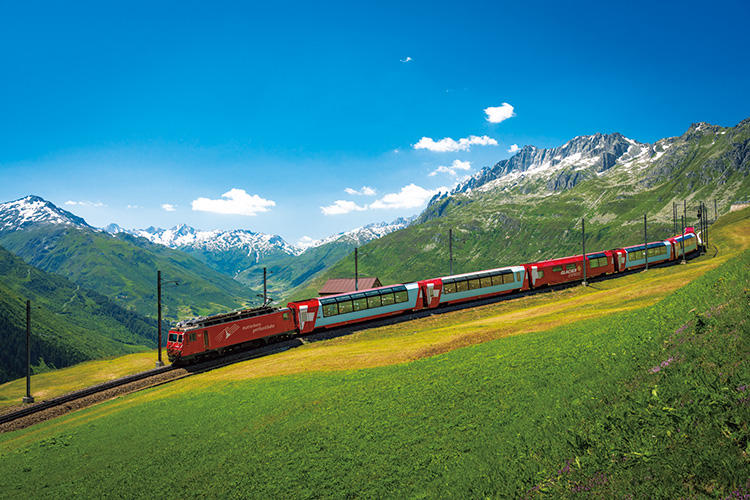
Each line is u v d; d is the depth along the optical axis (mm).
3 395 50781
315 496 14805
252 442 21141
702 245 101188
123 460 22656
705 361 11086
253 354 50375
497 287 66000
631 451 8727
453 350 33375
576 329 29047
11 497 20281
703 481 6996
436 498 12039
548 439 11836
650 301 40656
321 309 55625
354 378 30016
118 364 60594
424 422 18469
